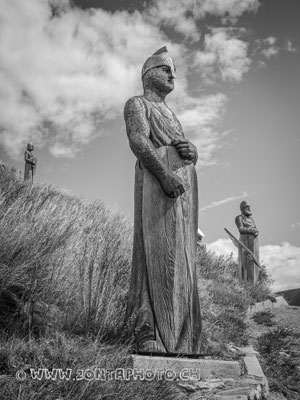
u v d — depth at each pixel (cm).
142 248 430
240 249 1283
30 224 540
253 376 426
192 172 453
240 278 1236
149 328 408
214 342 563
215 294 883
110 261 530
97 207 995
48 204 688
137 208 442
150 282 418
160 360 385
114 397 312
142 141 431
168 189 423
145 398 326
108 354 376
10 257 468
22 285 443
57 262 510
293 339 740
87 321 434
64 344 375
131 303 427
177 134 460
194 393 364
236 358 528
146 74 474
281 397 478
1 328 398
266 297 1180
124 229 872
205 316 668
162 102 473
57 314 446
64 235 556
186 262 429
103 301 467
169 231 426
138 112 447
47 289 467
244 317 836
